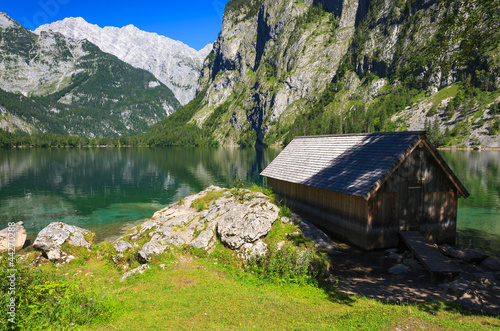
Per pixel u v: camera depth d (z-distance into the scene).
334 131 194.75
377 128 182.62
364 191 16.61
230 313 9.24
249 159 116.69
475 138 146.00
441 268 13.04
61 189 49.38
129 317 8.84
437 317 8.88
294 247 14.59
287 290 11.54
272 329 8.15
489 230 23.09
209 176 64.69
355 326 8.09
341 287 12.32
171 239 16.56
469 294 10.83
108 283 13.03
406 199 17.70
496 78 173.38
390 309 9.41
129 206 37.25
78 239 18.62
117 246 16.97
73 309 8.51
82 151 189.88
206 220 18.66
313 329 7.90
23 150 197.75
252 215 16.39
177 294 10.80
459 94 175.75
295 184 25.08
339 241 19.47
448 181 18.44
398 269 14.19
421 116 180.12
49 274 10.31
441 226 18.59
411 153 17.55
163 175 67.06
